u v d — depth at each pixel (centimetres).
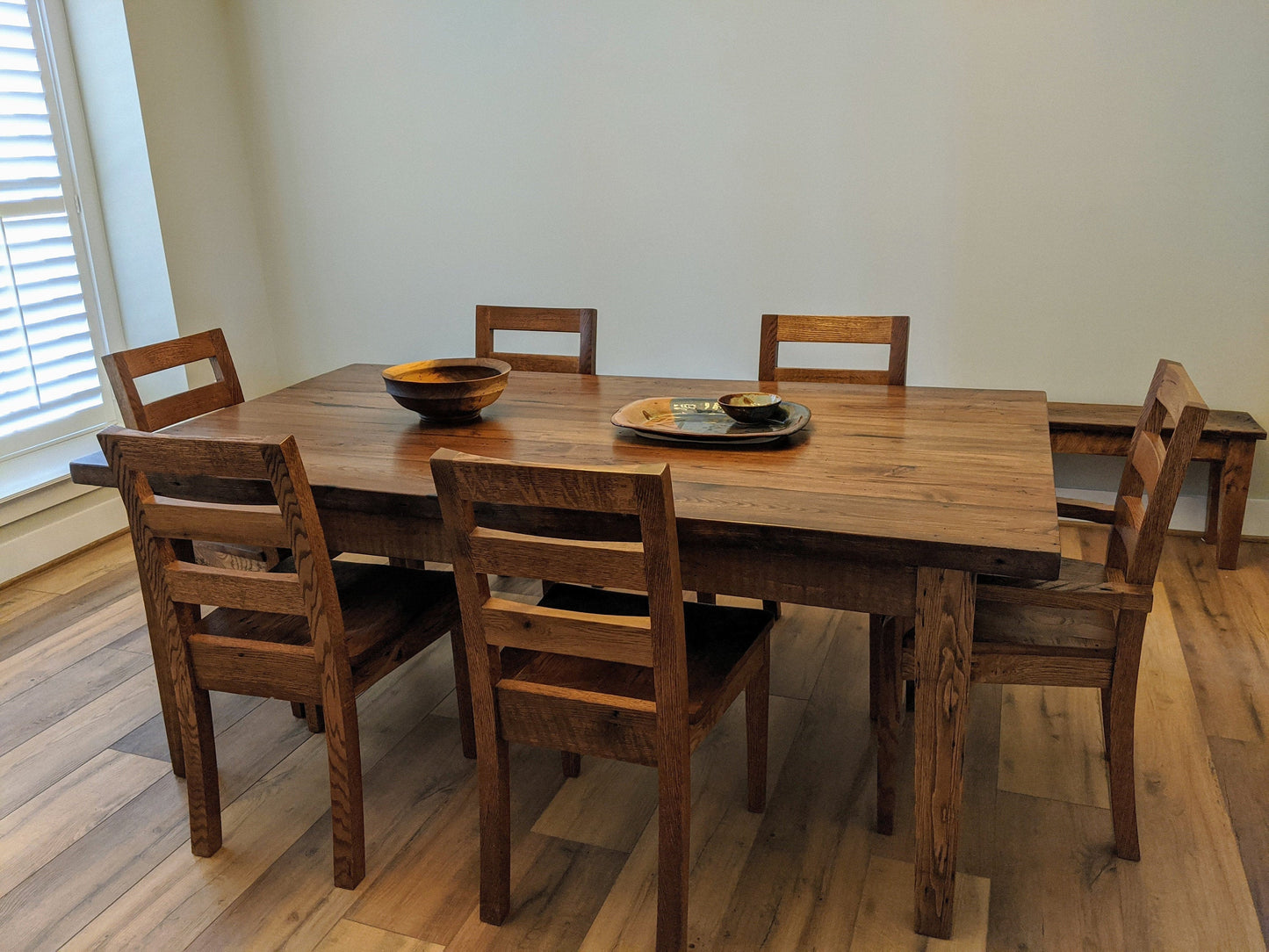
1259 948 158
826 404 223
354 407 233
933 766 154
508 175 368
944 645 147
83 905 175
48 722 234
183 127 362
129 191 352
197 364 376
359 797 176
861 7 312
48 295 336
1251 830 185
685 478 173
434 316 395
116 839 192
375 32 368
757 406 197
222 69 382
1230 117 289
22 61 324
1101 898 169
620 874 179
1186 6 284
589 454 189
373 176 385
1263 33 280
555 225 367
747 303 352
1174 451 157
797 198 335
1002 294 324
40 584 313
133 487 166
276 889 178
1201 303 306
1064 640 170
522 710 157
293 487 154
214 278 383
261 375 415
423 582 204
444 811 199
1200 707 226
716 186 343
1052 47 298
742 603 293
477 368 230
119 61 337
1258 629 261
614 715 152
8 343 321
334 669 166
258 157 397
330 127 385
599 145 353
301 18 374
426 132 373
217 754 221
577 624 146
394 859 185
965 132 313
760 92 330
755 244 345
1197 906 167
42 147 332
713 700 160
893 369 247
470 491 142
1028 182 311
